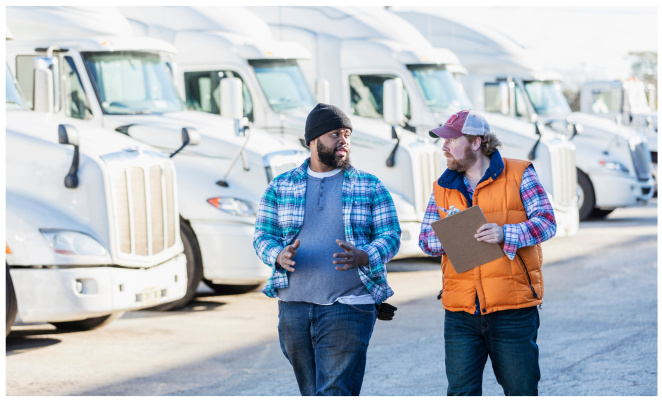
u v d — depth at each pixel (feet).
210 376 23.00
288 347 15.62
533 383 14.87
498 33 59.62
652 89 82.23
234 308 32.99
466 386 15.15
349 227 15.28
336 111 15.48
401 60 43.62
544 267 41.34
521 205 14.96
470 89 57.06
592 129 61.36
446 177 15.31
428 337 27.07
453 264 14.69
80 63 32.60
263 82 38.68
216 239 32.22
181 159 32.83
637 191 61.05
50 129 26.94
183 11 39.50
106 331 28.89
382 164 39.81
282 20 44.24
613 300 32.55
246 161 32.78
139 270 27.02
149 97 34.04
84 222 25.73
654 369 22.52
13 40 32.40
